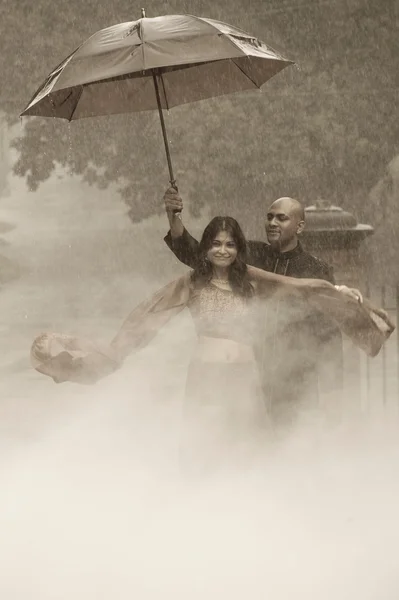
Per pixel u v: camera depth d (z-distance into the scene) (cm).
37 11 2811
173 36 791
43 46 2817
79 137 2766
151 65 780
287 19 2814
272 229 897
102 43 799
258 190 2736
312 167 2736
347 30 2775
